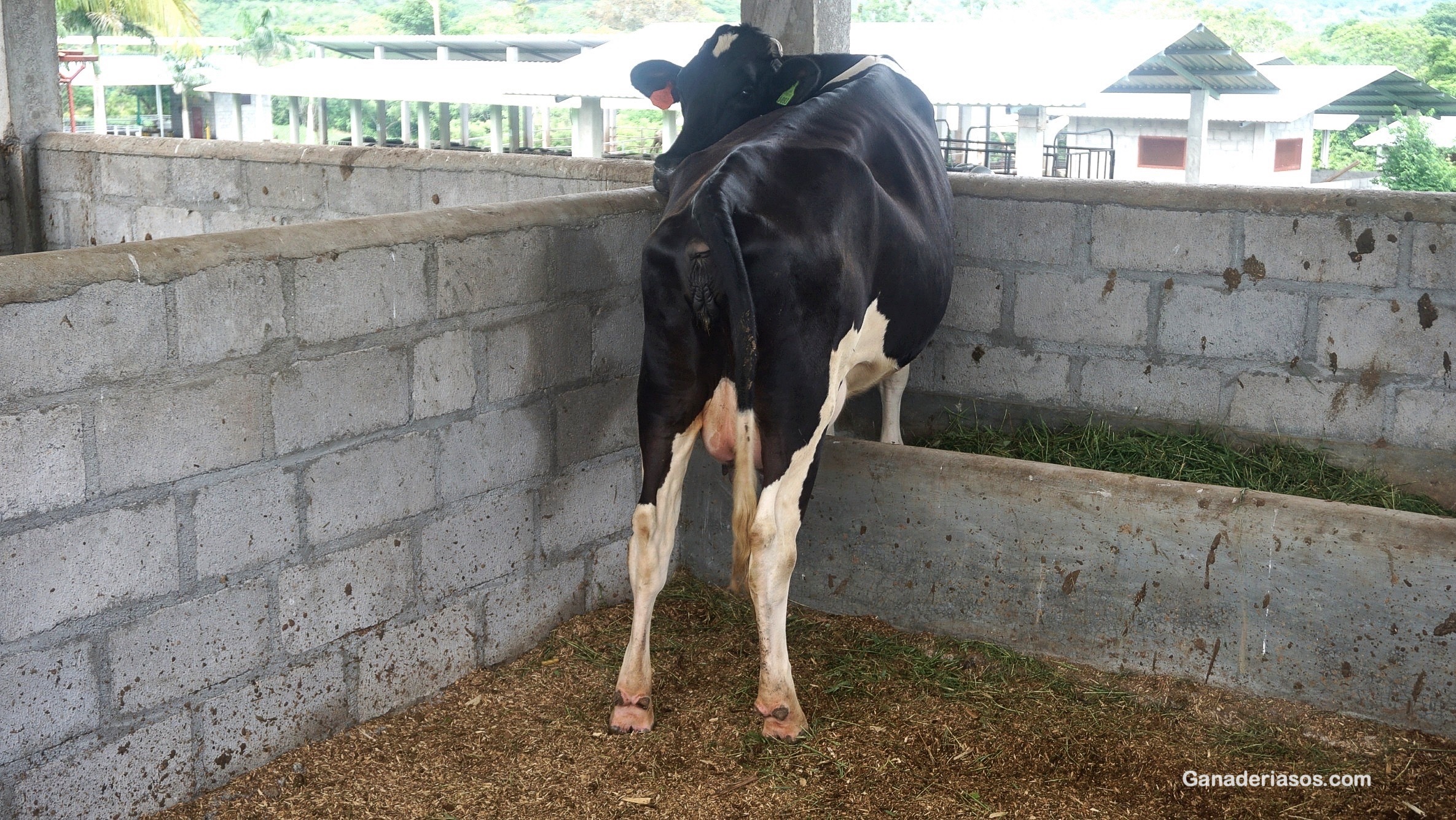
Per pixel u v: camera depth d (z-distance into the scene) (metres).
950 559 4.00
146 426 2.84
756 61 4.05
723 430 3.21
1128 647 3.79
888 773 3.24
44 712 2.75
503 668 3.86
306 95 21.45
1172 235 4.23
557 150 20.61
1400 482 4.06
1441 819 3.07
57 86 6.97
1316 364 4.11
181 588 2.97
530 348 3.78
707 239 2.93
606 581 4.28
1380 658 3.46
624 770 3.26
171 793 3.04
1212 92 20.28
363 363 3.29
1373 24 55.06
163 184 6.42
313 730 3.35
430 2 71.38
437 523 3.59
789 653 3.94
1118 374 4.42
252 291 3.00
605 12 75.25
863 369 3.80
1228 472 4.11
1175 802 3.15
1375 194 3.93
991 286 4.57
